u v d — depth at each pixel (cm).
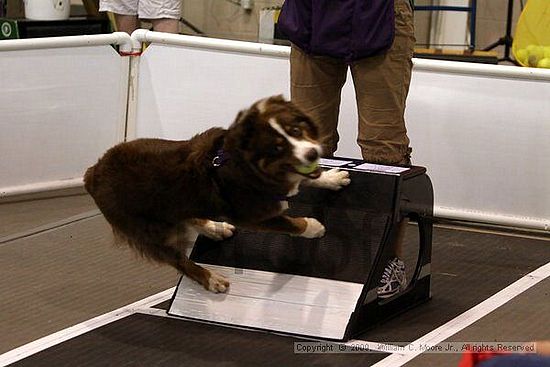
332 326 403
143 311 439
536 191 556
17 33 731
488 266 507
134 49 629
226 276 430
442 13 890
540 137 548
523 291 468
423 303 451
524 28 732
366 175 416
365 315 408
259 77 597
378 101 439
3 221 578
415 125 574
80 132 626
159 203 399
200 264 436
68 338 407
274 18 850
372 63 433
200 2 971
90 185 420
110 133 639
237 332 412
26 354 391
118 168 407
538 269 504
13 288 466
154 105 631
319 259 419
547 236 567
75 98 618
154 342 404
